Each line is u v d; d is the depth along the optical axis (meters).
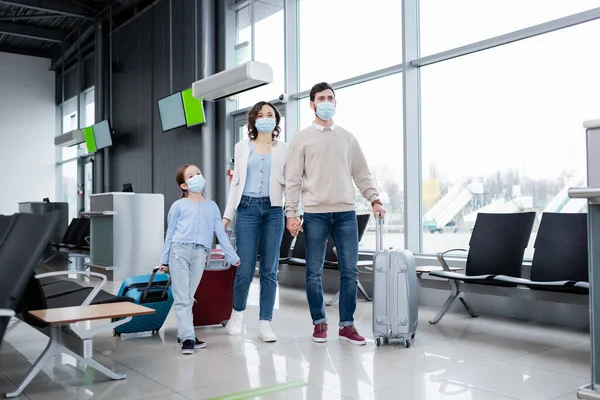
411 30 5.64
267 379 2.77
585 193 1.96
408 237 5.51
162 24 9.98
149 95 10.37
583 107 4.41
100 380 2.78
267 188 3.70
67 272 2.86
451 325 4.16
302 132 3.60
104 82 11.83
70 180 14.00
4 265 2.32
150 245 7.47
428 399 2.44
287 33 7.21
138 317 3.71
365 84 6.42
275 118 3.73
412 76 5.62
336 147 3.55
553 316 4.21
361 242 6.55
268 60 7.89
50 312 2.62
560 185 4.56
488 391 2.55
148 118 10.39
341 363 3.07
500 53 4.99
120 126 11.42
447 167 5.43
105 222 7.39
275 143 3.78
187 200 3.51
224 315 4.11
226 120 8.37
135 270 7.32
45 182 14.16
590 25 4.36
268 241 3.71
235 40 8.48
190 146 9.08
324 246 3.62
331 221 3.60
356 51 6.54
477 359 3.14
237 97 8.41
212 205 3.54
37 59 14.21
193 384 2.70
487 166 5.09
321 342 3.59
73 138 11.96
